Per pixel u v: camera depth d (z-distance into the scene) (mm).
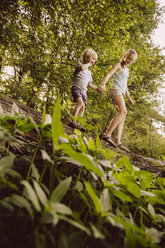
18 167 680
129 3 4723
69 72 4293
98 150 707
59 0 3783
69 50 4715
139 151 10336
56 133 486
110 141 2363
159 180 938
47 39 4098
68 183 409
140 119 11875
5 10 3023
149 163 1989
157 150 9797
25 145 886
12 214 398
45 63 4320
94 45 4922
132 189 521
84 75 2760
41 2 3453
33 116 1573
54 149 510
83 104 2766
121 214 506
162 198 707
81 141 678
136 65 6590
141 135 13305
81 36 4715
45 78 4074
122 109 2510
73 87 2652
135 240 371
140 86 9375
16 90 4195
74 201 655
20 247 363
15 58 4086
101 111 6168
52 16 3977
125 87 2777
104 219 392
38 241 298
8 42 3498
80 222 462
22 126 621
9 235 379
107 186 541
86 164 517
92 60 2943
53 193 379
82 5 4164
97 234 325
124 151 2381
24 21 3809
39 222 339
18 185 651
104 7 4527
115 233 626
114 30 5051
